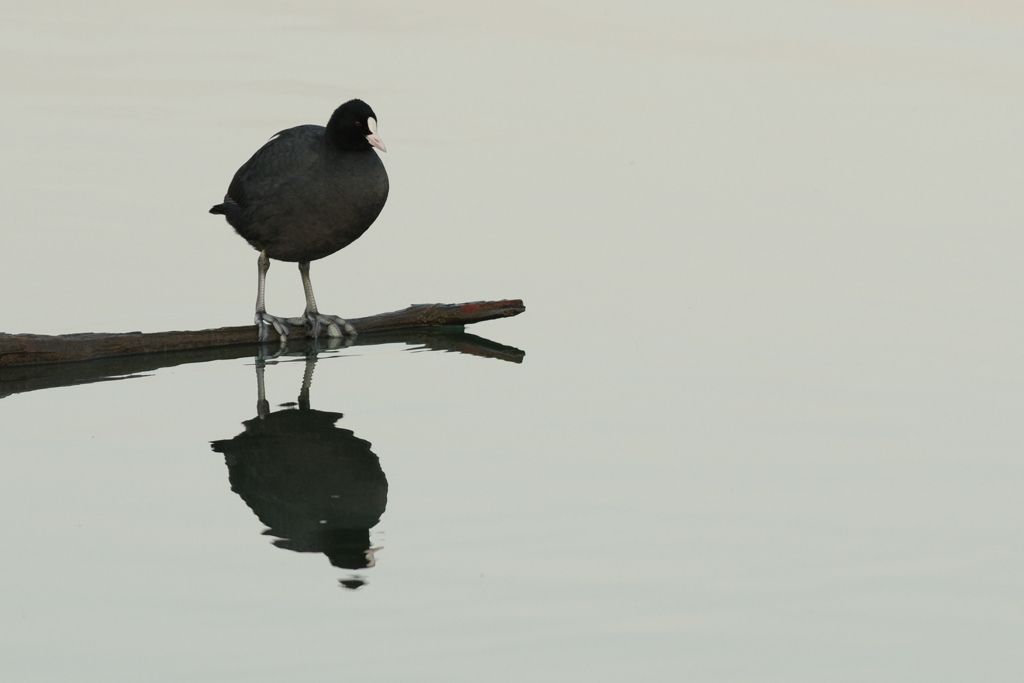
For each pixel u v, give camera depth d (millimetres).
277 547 9359
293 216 14094
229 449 11398
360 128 13906
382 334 15445
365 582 8812
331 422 12180
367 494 10398
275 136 14508
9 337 13562
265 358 14414
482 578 8922
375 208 14328
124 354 14227
